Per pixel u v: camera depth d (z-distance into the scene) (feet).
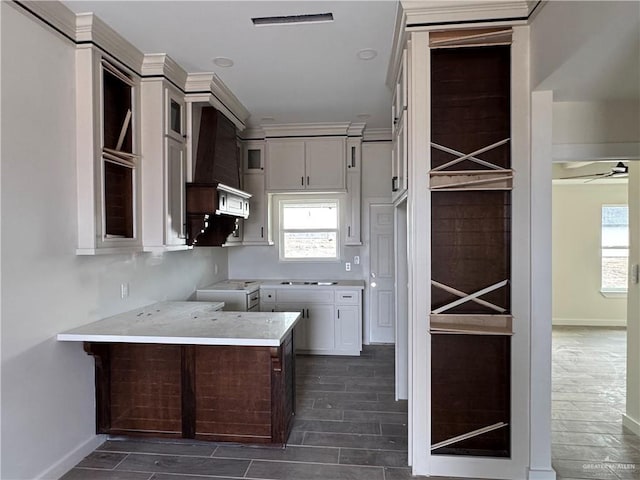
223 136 12.25
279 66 10.03
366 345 16.98
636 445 8.89
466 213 7.64
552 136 7.89
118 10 7.41
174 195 10.18
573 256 21.83
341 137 15.76
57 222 7.45
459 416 7.68
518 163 7.32
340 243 17.08
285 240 17.48
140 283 10.52
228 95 11.95
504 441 7.59
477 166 7.55
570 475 7.72
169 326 8.55
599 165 17.57
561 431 9.55
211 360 8.69
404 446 8.69
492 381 7.61
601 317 21.71
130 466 7.93
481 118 7.55
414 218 7.62
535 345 7.32
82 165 7.91
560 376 13.52
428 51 7.47
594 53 5.76
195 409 8.72
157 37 8.48
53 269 7.40
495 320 7.45
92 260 8.57
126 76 9.04
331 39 8.61
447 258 7.68
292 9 7.42
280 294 15.78
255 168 16.29
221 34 8.38
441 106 7.64
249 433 8.63
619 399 11.51
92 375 8.61
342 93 12.01
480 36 7.26
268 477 7.56
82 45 7.82
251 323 8.90
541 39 6.77
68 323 7.86
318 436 9.14
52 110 7.29
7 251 6.44
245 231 16.39
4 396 6.41
